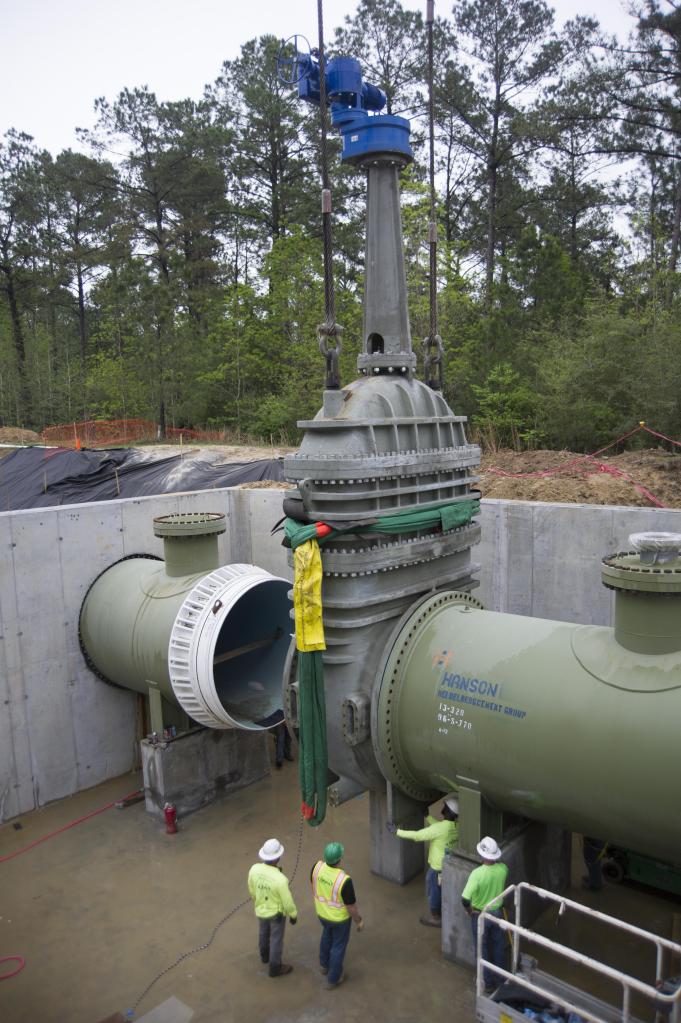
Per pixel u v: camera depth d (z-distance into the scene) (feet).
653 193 105.70
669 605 20.13
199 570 36.78
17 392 138.00
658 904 27.22
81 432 112.98
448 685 23.38
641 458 46.42
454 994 23.67
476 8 97.30
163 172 120.37
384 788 26.91
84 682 39.70
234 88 114.52
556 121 87.04
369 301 26.08
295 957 25.96
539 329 68.69
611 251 103.30
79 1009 24.16
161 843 33.96
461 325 75.36
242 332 106.52
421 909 27.89
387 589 24.82
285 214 116.88
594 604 33.50
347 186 110.52
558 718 20.95
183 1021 23.34
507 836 24.88
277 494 46.16
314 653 23.97
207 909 29.07
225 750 37.70
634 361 54.08
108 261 122.72
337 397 24.35
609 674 20.75
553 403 56.80
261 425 93.86
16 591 36.83
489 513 36.37
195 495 45.27
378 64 103.86
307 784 24.52
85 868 32.24
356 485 23.26
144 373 114.42
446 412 26.89
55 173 134.82
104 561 40.45
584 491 41.45
